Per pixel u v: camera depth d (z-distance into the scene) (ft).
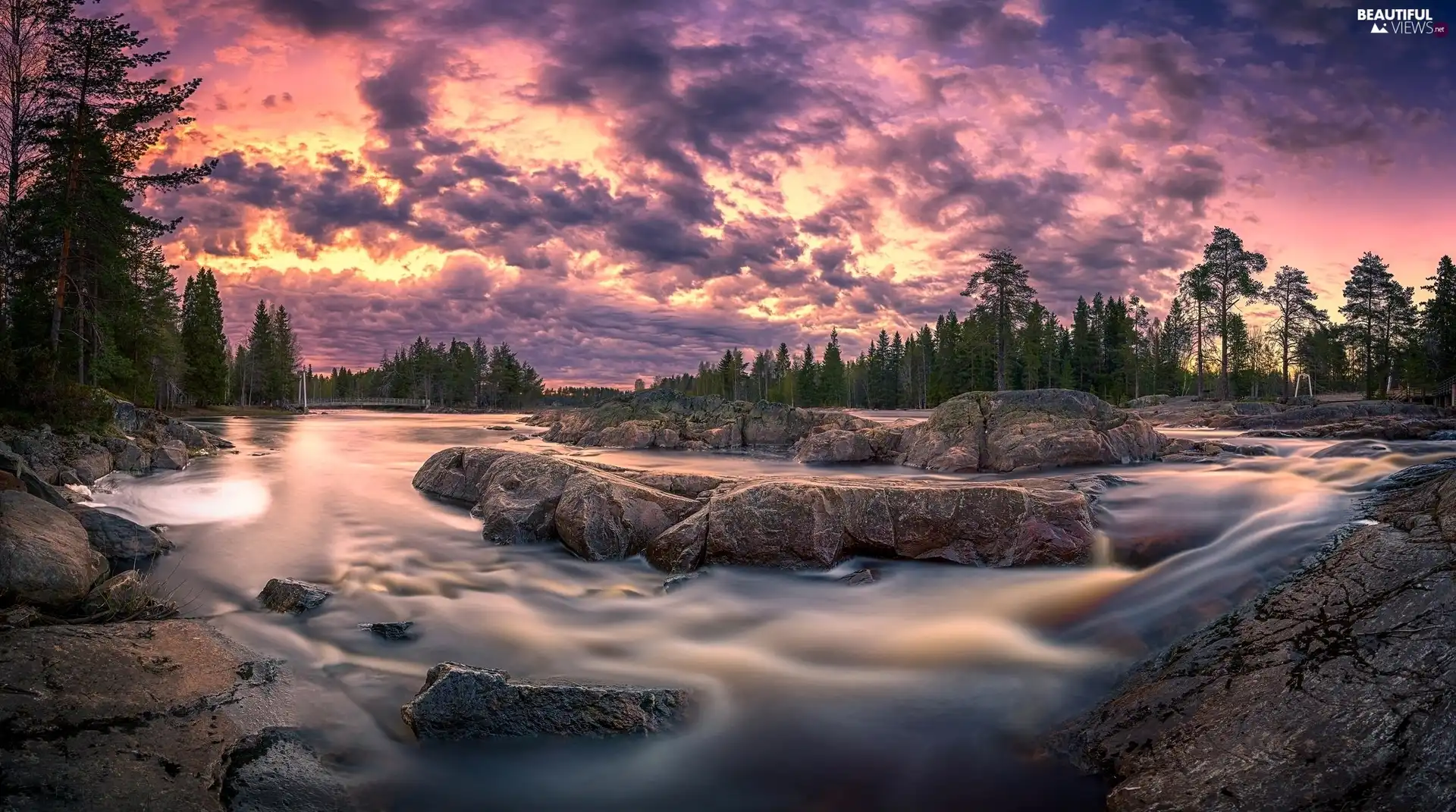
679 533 30.91
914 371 343.87
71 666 17.71
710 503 31.81
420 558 33.06
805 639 23.70
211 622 24.29
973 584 27.78
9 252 94.02
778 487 31.24
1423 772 10.77
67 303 101.71
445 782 15.78
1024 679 20.04
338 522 40.73
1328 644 14.56
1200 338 203.41
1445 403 167.73
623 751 16.97
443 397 452.35
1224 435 91.04
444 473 50.06
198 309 250.57
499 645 23.24
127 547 32.17
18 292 97.19
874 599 27.09
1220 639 17.25
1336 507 27.25
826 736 17.78
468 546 35.14
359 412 344.49
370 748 16.72
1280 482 34.04
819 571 29.78
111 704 16.35
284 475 62.90
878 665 21.58
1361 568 16.94
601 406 119.14
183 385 240.73
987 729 17.79
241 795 14.14
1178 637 20.30
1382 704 12.15
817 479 35.04
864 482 32.89
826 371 342.23
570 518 33.91
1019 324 205.87
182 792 13.62
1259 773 12.18
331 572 30.94
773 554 30.09
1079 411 59.41
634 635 24.22
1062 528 28.99
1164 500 33.53
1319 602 16.47
